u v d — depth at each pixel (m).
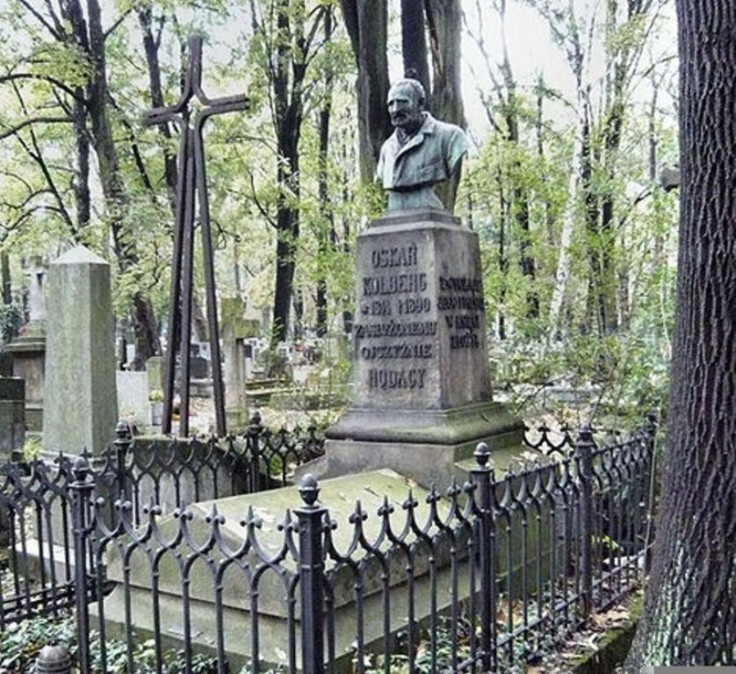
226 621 4.03
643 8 17.19
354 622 4.02
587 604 4.83
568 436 6.36
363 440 5.89
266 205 21.58
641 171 11.06
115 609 4.51
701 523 3.34
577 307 10.23
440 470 5.48
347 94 24.95
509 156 12.52
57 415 7.55
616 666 4.55
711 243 3.30
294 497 4.74
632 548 5.66
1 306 23.98
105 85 18.80
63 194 23.59
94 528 3.92
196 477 6.53
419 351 5.82
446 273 5.89
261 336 21.25
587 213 10.37
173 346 7.70
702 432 3.33
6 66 18.11
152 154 20.66
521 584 5.18
